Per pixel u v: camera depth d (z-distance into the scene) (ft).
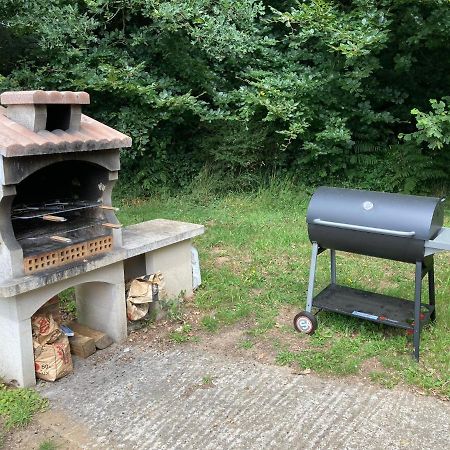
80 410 10.36
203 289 15.87
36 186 12.94
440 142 23.47
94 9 25.43
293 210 25.57
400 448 9.04
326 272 16.99
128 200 27.43
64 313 14.52
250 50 26.73
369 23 24.13
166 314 14.34
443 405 10.20
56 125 11.33
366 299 13.74
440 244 10.92
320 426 9.67
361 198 12.07
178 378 11.44
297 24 28.32
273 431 9.57
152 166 28.43
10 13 25.46
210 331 13.52
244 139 27.50
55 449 9.20
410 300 14.02
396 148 27.55
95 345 12.69
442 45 27.07
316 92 26.58
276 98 25.71
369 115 26.99
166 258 14.30
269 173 28.96
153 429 9.73
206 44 25.58
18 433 9.68
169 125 28.68
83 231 12.05
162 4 24.89
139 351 12.70
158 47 27.53
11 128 10.26
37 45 25.76
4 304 10.78
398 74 28.55
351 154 28.50
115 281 12.76
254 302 15.07
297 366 11.73
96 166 12.31
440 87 29.40
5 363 11.19
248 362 12.01
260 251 19.30
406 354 11.98
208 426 9.77
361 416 9.93
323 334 12.99
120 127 26.25
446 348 12.16
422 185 27.61
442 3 23.70
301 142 28.14
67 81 25.85
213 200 27.32
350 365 11.52
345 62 25.46
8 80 24.41
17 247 10.46
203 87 28.22
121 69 25.17
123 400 10.66
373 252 11.95
